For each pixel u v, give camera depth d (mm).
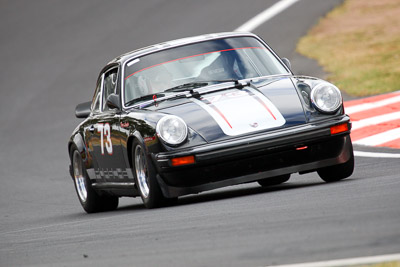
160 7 101562
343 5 85625
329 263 12094
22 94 75125
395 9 80000
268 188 27422
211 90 25453
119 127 26156
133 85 27094
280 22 82188
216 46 27766
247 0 96438
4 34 102625
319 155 23688
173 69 27031
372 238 13477
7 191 40938
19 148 55312
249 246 14477
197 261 13820
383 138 35344
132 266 14344
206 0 101000
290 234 15000
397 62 56031
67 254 17328
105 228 21500
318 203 18781
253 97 24266
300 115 23562
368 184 21656
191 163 22859
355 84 51094
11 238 22922
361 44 65875
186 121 23516
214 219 18938
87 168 30156
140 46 84312
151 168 23797
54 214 31125
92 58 84000
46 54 89562
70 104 68375
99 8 107562
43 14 109688
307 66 60812
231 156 22844
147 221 21219
